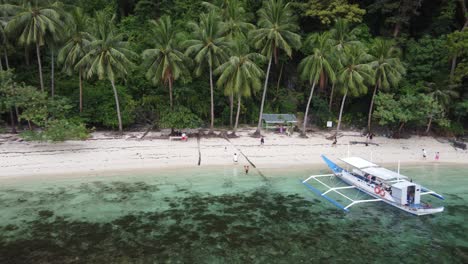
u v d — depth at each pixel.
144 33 52.25
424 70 49.59
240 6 52.44
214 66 46.81
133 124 47.66
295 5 53.34
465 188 30.19
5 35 38.94
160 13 54.44
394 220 23.86
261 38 42.19
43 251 18.75
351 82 42.88
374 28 58.84
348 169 34.16
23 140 38.31
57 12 39.12
